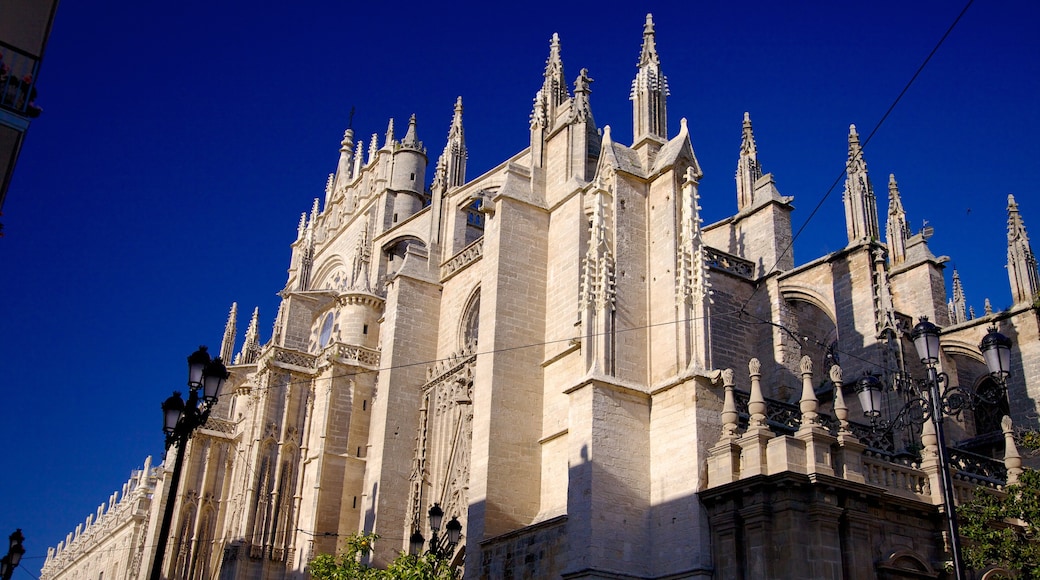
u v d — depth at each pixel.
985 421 42.12
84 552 108.50
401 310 50.69
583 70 48.47
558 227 43.75
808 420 29.00
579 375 38.59
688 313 33.72
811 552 27.19
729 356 39.28
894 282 46.28
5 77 22.03
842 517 28.11
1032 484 26.08
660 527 31.45
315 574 37.75
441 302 52.06
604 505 31.33
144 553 65.50
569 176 44.62
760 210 44.47
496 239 43.31
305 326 64.88
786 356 39.31
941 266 45.41
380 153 71.38
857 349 37.09
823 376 39.97
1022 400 39.75
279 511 53.56
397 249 63.66
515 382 40.59
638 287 35.69
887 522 29.33
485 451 38.84
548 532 33.91
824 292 39.16
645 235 36.88
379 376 50.41
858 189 39.84
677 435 32.00
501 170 52.06
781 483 27.55
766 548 27.61
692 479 30.73
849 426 31.55
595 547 30.59
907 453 31.66
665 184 36.88
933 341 21.77
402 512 46.84
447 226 54.31
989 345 22.89
